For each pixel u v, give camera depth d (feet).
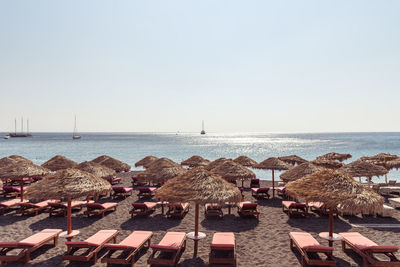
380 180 75.41
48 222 31.58
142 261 21.49
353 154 148.66
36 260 21.61
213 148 223.92
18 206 38.81
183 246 24.35
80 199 43.86
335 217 33.53
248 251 23.44
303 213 33.55
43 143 302.04
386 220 32.37
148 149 205.87
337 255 22.52
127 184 60.34
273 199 44.34
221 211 34.37
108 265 20.77
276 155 151.43
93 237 23.25
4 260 20.71
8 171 36.86
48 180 25.16
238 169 43.50
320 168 39.63
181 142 356.38
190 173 25.91
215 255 22.02
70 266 20.62
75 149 202.59
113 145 265.54
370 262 19.62
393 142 303.68
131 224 31.22
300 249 21.02
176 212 34.37
